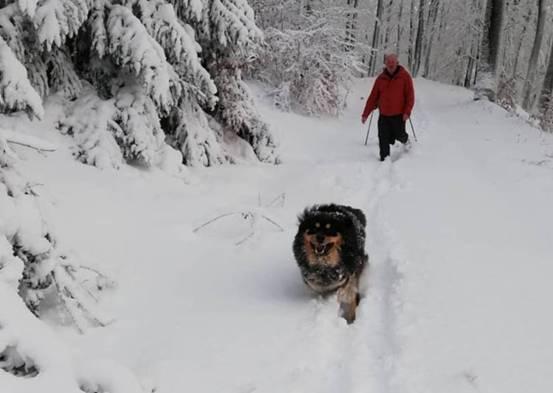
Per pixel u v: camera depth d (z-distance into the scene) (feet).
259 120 29.99
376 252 17.76
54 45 20.17
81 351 10.98
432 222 19.83
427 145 36.47
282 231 18.89
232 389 10.18
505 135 40.70
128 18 20.01
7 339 8.38
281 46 47.96
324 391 10.34
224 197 22.04
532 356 10.71
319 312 13.50
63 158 18.78
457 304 13.08
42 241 10.96
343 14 58.29
